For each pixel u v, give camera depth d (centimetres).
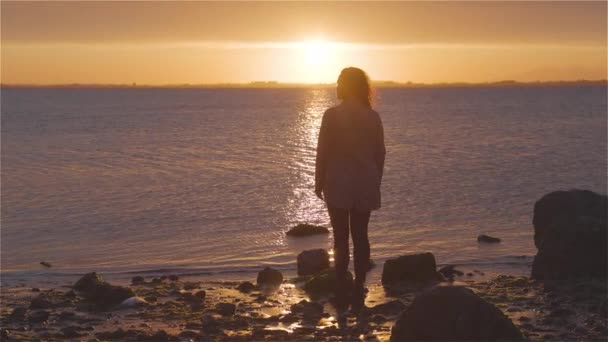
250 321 691
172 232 1468
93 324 696
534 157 2909
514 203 1764
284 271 1048
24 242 1398
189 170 2673
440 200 1808
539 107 9831
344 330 641
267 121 7200
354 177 686
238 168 2711
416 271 905
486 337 557
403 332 573
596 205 1065
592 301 756
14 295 888
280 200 1888
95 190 2158
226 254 1234
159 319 711
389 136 4391
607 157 2841
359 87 698
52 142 4384
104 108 12381
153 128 5972
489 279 933
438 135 4447
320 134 689
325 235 1398
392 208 1691
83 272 1096
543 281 883
